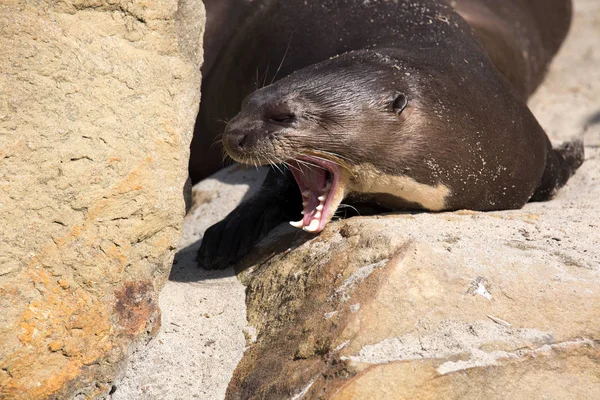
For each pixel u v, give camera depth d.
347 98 6.41
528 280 5.12
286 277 5.73
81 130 5.02
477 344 4.79
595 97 11.38
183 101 5.62
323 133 6.32
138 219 5.26
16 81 4.80
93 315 5.06
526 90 11.08
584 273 5.23
